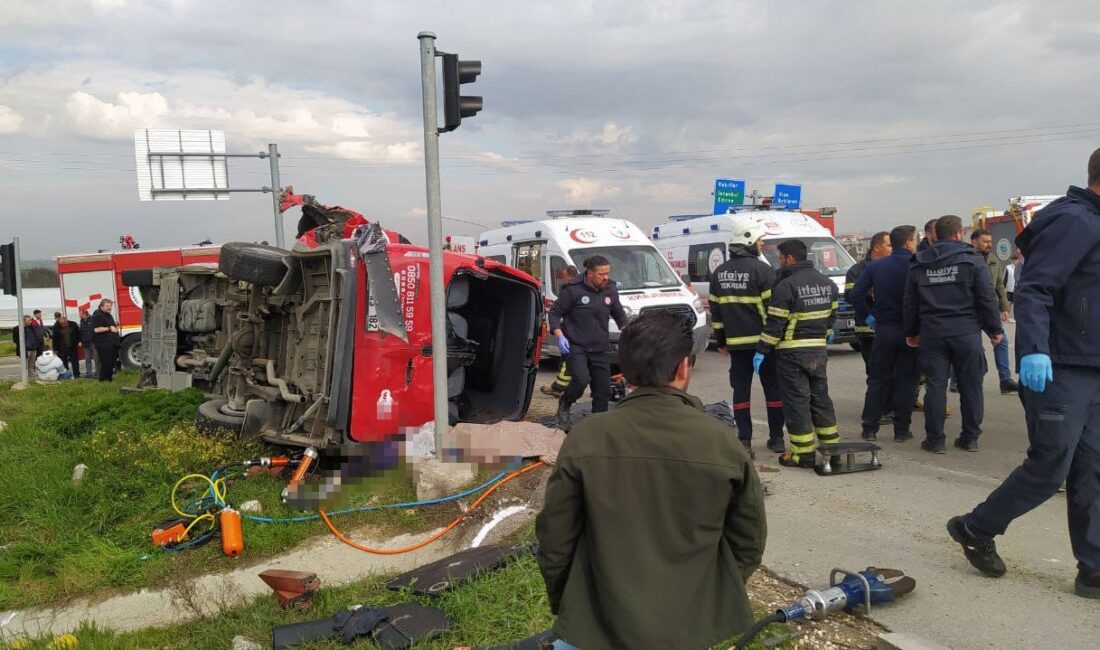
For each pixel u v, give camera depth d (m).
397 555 4.72
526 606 3.75
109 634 3.89
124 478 5.96
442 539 4.89
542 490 5.23
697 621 2.02
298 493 5.41
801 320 6.05
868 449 6.06
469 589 3.91
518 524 4.91
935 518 5.02
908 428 7.28
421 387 6.11
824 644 3.43
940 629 3.54
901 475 6.02
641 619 1.98
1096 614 3.64
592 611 2.10
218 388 8.23
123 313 19.70
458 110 5.55
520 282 7.53
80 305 19.73
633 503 2.07
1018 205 14.49
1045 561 4.27
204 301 8.98
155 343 10.14
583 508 2.16
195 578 4.52
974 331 6.49
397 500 5.43
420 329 6.11
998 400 9.05
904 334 6.84
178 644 3.84
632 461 2.09
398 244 6.34
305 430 5.97
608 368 7.54
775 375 6.84
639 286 12.62
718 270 6.91
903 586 3.82
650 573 2.03
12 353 31.39
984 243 9.17
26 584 4.61
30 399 12.62
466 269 6.71
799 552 4.50
